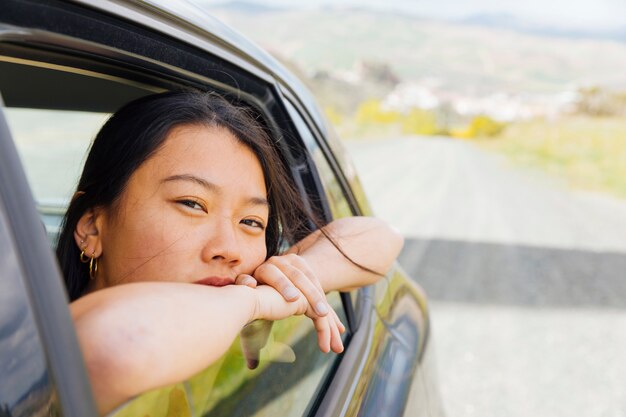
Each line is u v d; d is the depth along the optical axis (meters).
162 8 0.89
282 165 1.19
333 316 1.00
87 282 0.97
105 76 0.98
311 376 1.11
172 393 0.70
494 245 9.09
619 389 4.24
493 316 5.59
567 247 9.23
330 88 177.62
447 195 16.14
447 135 130.62
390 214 12.23
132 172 0.87
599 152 35.62
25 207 0.48
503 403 3.95
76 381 0.49
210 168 0.86
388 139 67.38
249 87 1.23
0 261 0.46
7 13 0.62
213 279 0.86
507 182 21.52
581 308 6.00
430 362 1.81
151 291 0.61
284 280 0.88
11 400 0.45
